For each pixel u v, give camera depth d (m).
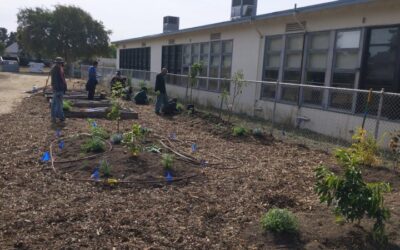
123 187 6.37
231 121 14.12
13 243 4.41
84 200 5.79
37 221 4.99
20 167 7.22
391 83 10.60
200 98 20.67
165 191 6.29
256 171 7.72
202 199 6.04
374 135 9.29
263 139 10.88
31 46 56.56
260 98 15.99
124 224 5.03
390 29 10.65
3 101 17.81
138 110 16.17
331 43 12.55
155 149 8.41
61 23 55.41
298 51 14.10
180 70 24.23
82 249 4.36
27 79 37.56
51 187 6.26
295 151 9.63
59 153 8.08
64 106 13.48
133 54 34.19
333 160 8.73
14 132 10.31
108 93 21.17
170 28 32.19
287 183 6.99
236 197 6.19
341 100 12.14
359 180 4.57
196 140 10.49
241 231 4.99
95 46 57.53
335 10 11.95
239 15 20.77
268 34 15.63
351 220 4.73
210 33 20.23
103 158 7.56
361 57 11.43
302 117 13.34
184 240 4.70
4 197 5.75
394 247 4.55
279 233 4.79
